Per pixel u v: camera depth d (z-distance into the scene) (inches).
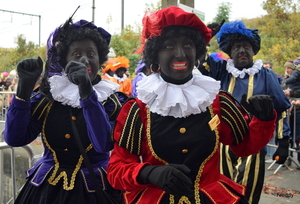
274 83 110.7
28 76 65.8
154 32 59.0
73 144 74.1
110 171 59.9
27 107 67.9
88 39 77.2
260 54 546.3
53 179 72.9
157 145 57.4
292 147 204.8
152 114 59.2
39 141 194.5
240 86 112.2
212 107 60.7
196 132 57.6
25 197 74.6
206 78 60.4
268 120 57.9
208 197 56.5
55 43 77.6
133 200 59.3
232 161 107.5
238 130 61.6
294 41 576.4
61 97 73.6
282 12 639.8
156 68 63.6
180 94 57.7
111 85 79.4
